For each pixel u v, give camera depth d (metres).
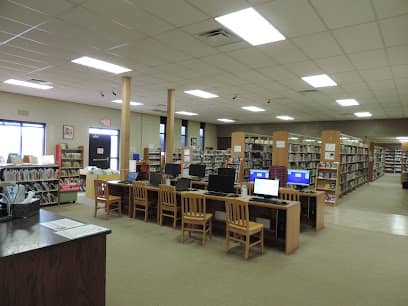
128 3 3.31
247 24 3.80
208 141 17.14
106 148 11.98
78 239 2.14
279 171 6.99
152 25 3.90
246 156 9.60
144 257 4.09
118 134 12.48
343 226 6.08
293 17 3.54
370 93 7.83
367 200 9.52
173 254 4.23
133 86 7.71
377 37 4.09
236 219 4.27
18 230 2.28
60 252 2.14
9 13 3.63
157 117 14.23
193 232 5.34
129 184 6.44
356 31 3.90
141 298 2.95
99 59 5.48
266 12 3.43
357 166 12.51
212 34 4.15
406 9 3.27
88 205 7.68
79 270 2.25
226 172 6.89
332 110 10.90
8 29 4.14
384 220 6.68
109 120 12.02
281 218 4.93
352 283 3.41
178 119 15.16
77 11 3.54
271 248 4.62
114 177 9.03
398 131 12.52
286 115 12.64
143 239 4.90
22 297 1.95
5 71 6.47
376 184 14.70
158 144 14.30
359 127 13.38
